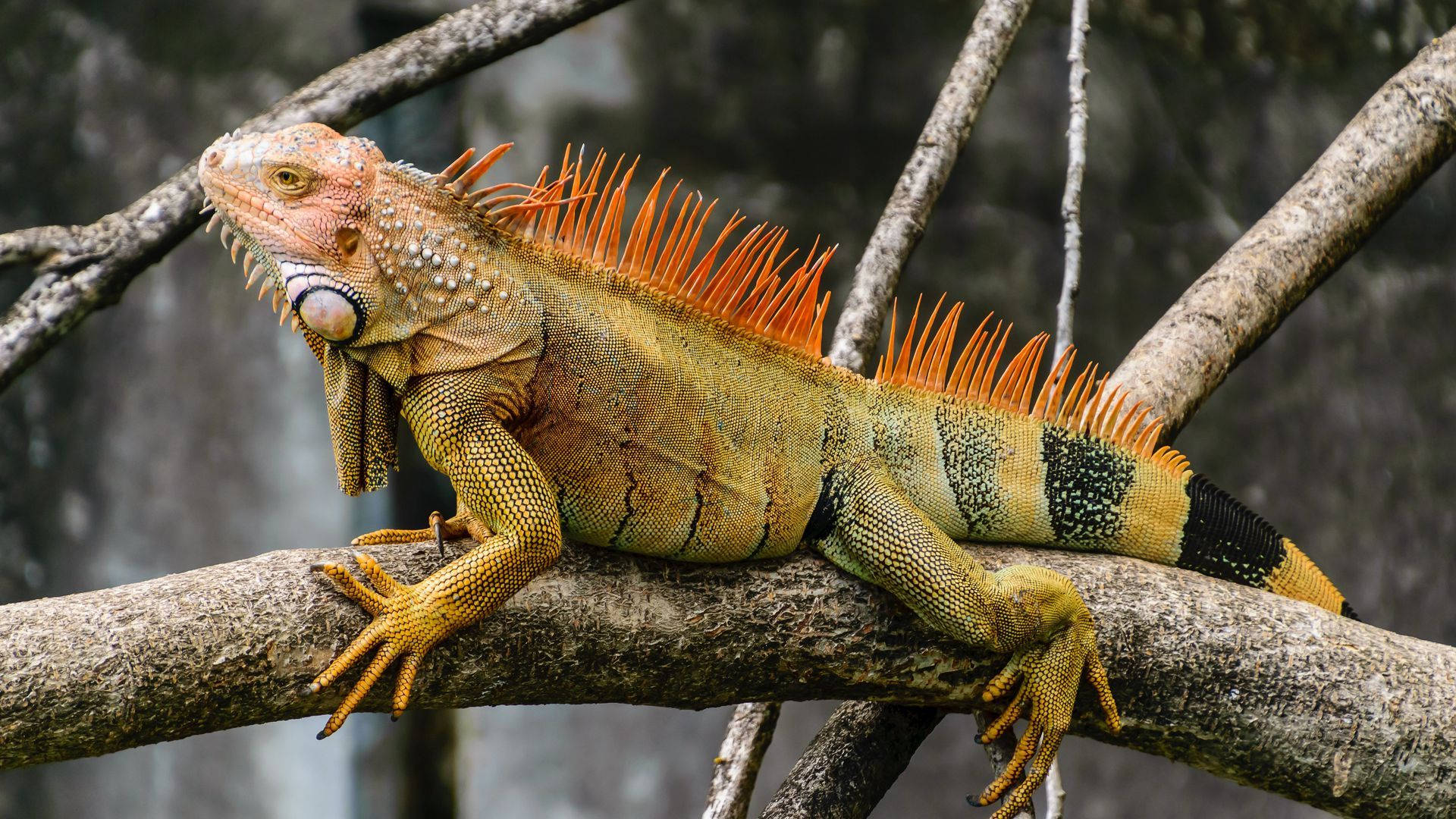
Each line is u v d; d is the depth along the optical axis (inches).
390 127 589.3
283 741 546.3
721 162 549.0
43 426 547.5
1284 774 219.0
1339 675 217.0
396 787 556.1
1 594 544.7
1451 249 597.0
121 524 548.7
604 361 196.5
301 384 545.6
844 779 226.4
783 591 207.8
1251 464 563.5
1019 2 331.9
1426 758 214.8
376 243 183.8
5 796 531.5
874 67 561.9
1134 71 573.0
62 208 547.2
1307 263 299.9
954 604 204.4
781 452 210.8
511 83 542.0
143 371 548.7
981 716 235.6
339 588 175.8
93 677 161.8
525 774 541.0
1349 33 597.9
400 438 567.8
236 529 545.6
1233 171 580.7
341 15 544.7
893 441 223.3
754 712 249.0
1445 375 588.4
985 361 235.5
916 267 553.0
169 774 543.2
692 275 210.5
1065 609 208.4
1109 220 563.5
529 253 195.6
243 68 543.2
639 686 199.2
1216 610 221.3
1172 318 293.1
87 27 544.4
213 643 168.4
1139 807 548.1
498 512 184.9
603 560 202.1
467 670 185.3
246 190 180.5
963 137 313.3
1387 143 309.7
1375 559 571.5
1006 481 229.6
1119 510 235.6
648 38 545.3
